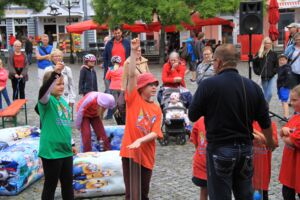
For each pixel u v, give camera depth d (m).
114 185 5.71
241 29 9.69
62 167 4.78
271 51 10.30
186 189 5.90
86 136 6.68
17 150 6.10
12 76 11.96
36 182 6.30
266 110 3.82
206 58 8.01
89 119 6.82
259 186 4.52
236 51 3.80
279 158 7.20
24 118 11.22
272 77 10.27
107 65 10.45
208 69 7.94
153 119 4.71
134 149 4.43
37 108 4.75
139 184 4.53
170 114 8.11
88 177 5.63
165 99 8.50
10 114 9.30
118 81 9.59
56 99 4.75
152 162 4.73
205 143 4.66
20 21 38.78
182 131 8.22
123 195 5.77
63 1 37.84
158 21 26.17
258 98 3.75
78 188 5.61
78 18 38.19
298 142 4.56
